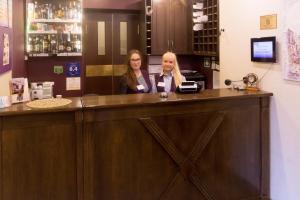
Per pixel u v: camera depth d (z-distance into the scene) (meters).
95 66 5.58
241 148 2.94
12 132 2.17
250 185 3.02
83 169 2.38
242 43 3.30
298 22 2.64
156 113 2.57
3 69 2.75
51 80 4.53
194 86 2.97
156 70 5.80
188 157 2.71
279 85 2.90
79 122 2.33
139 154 2.55
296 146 2.76
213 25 4.73
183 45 5.57
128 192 2.55
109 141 2.45
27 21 4.14
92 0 5.35
